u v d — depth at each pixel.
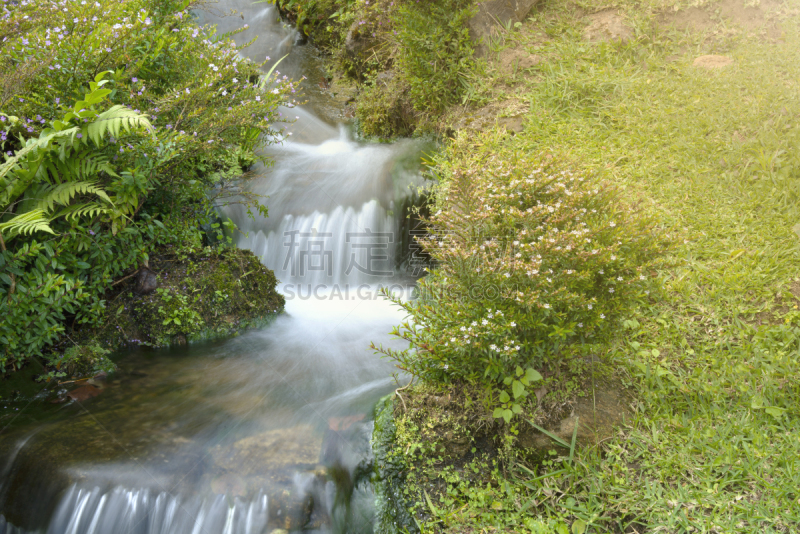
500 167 3.37
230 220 5.16
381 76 6.75
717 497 2.57
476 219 3.06
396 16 5.94
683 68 5.59
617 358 3.29
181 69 4.49
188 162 4.42
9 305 3.46
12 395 3.53
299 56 8.46
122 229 3.96
